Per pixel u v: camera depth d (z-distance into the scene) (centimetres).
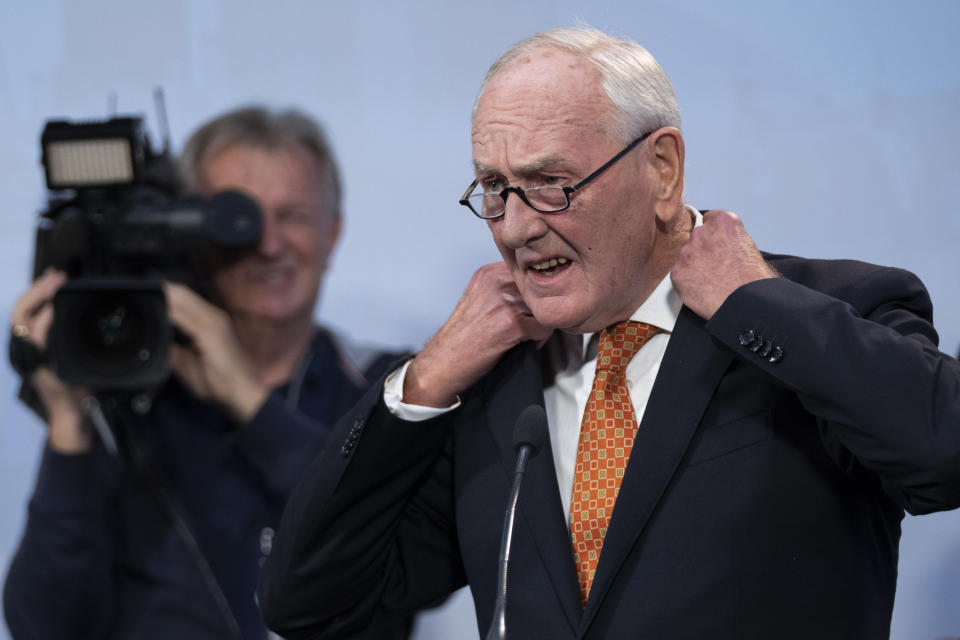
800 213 719
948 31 717
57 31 748
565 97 362
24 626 619
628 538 354
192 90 756
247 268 669
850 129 719
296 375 682
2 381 722
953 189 715
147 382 616
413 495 427
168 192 682
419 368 400
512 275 386
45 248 642
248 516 638
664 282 392
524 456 352
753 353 348
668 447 360
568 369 406
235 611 627
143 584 632
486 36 748
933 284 714
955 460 324
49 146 635
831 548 352
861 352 337
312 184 690
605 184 363
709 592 348
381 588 424
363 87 750
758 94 722
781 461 355
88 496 630
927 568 699
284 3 753
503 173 367
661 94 379
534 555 374
